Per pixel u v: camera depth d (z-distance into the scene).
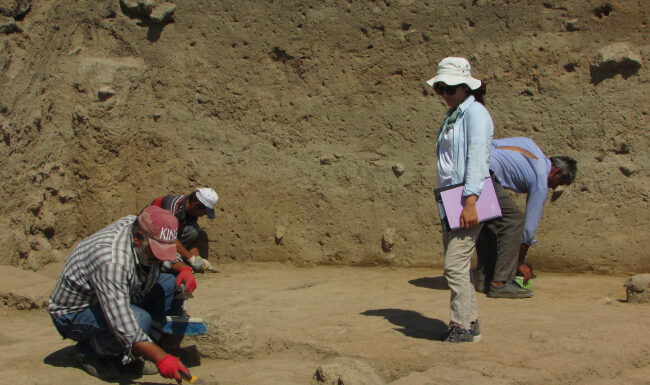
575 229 6.45
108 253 3.12
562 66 6.62
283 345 4.05
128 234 3.20
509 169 5.71
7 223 6.46
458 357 3.66
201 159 7.37
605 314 4.68
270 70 7.35
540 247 6.54
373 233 6.97
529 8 6.71
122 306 3.09
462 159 3.84
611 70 6.48
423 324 4.46
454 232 3.86
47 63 7.19
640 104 6.38
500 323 4.47
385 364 3.65
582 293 5.54
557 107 6.61
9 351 3.89
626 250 6.27
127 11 7.53
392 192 6.95
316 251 7.09
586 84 6.55
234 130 7.39
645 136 6.35
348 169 7.08
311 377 3.43
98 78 7.30
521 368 3.45
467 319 3.91
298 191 7.15
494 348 3.75
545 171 5.70
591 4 6.56
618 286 5.82
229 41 7.42
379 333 4.21
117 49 7.57
